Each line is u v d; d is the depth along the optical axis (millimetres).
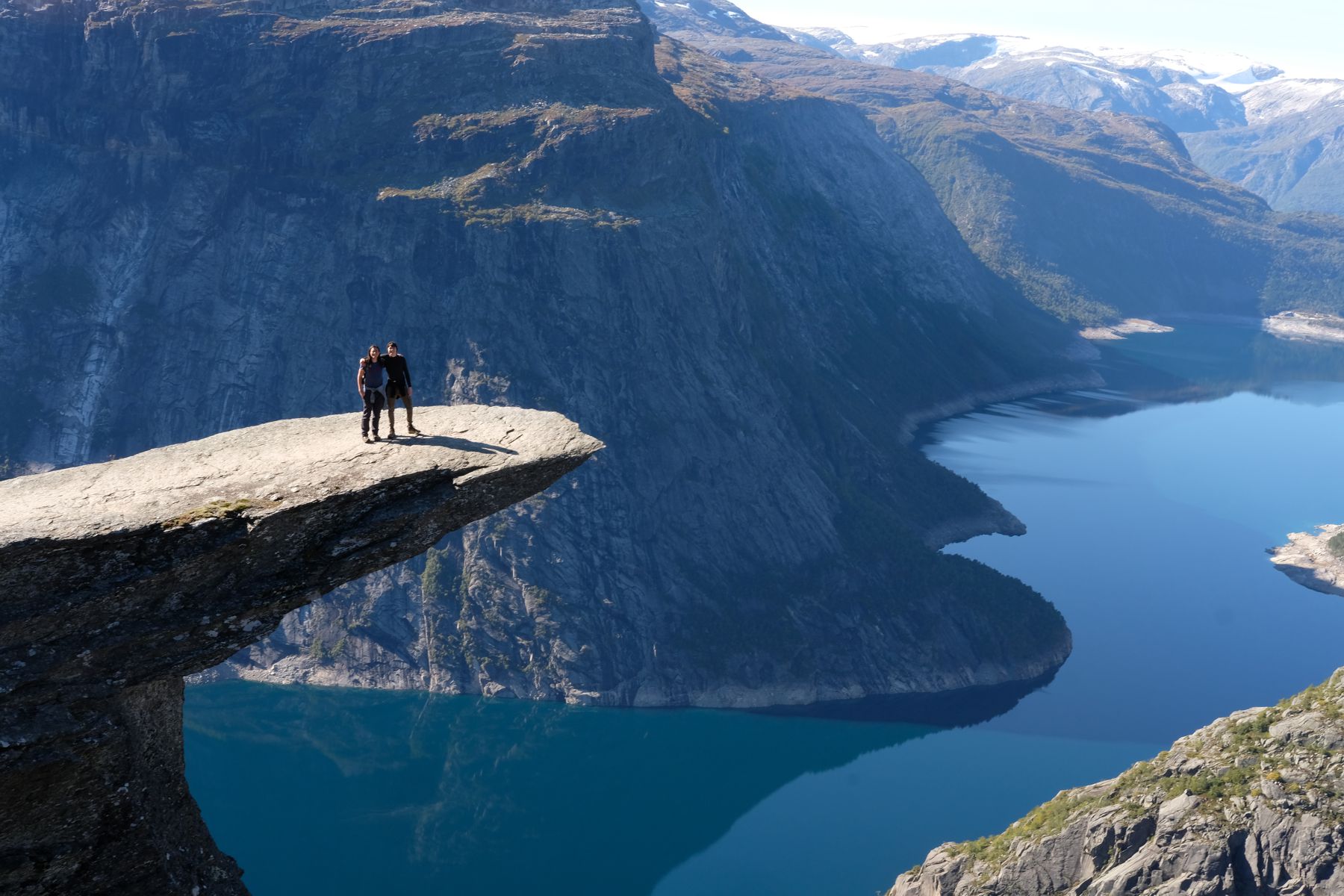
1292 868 67500
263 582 24953
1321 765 70938
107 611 23531
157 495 24531
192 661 24516
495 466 26203
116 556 23312
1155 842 71750
